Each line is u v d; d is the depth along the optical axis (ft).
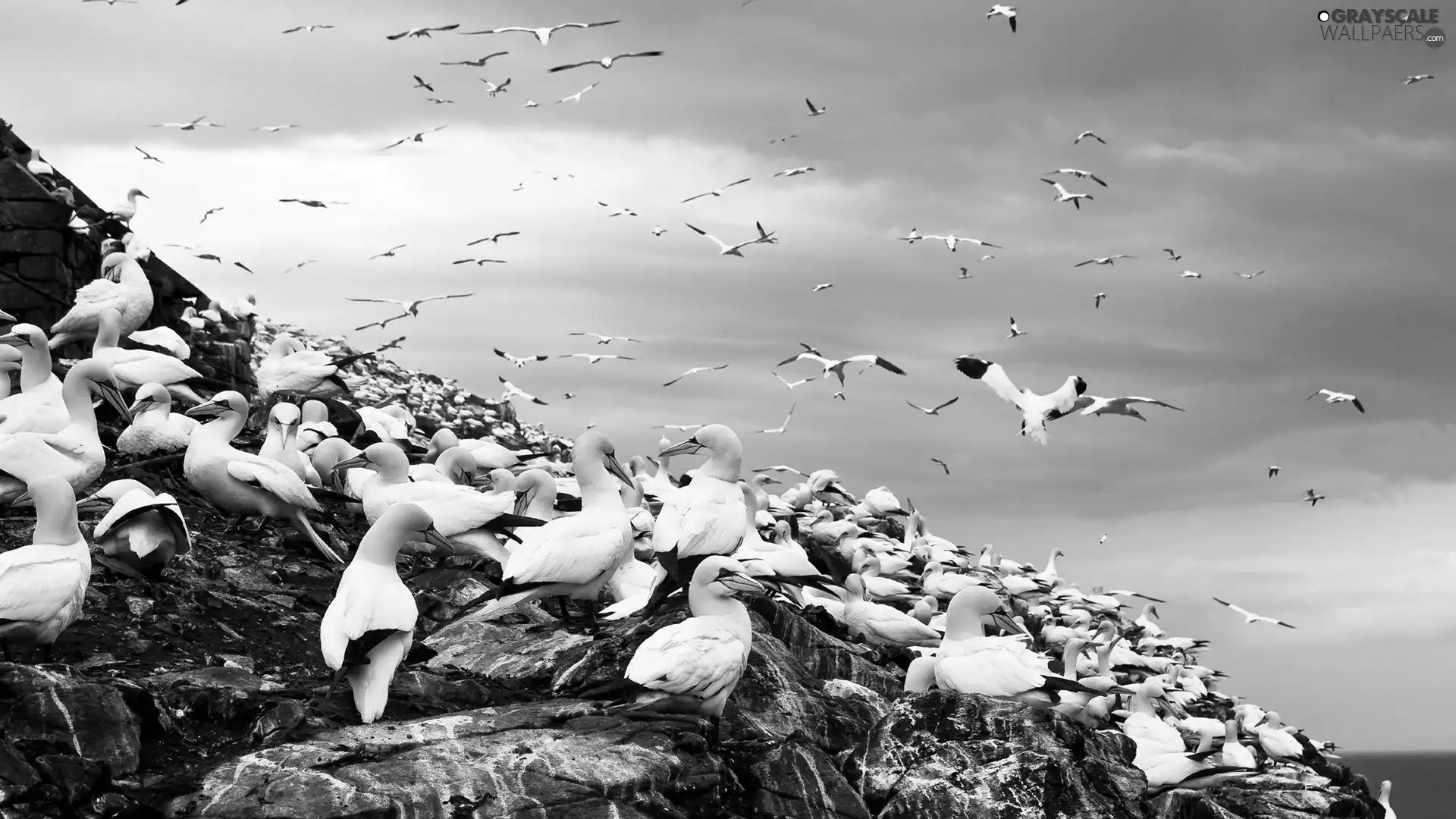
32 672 45.55
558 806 45.19
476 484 88.58
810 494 138.00
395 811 43.62
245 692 49.90
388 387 161.58
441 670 57.31
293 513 70.69
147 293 97.60
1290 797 85.71
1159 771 76.48
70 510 50.42
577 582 60.80
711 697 51.72
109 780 43.73
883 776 55.62
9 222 100.27
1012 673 60.80
